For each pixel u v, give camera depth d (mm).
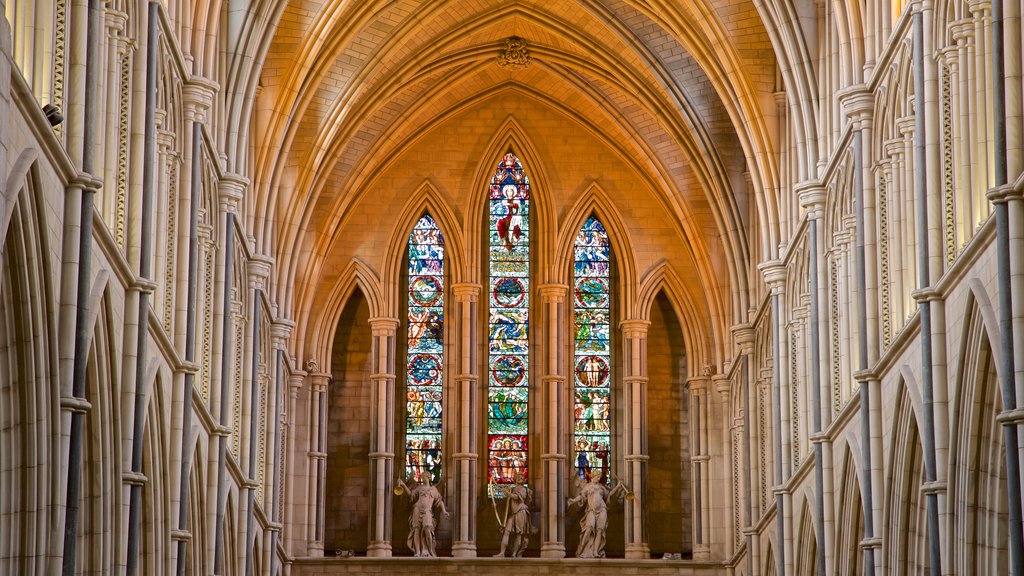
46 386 21641
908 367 29641
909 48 30047
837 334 37000
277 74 43125
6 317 20719
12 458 21000
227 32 38156
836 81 36875
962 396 26266
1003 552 25406
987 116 25875
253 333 42344
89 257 23141
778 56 38812
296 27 42875
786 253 41500
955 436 26562
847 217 35469
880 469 32188
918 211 28359
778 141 42781
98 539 25500
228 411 37312
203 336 36219
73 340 22859
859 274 33219
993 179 25672
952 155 27094
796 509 40812
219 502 36625
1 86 18578
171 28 30688
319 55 44188
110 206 26766
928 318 27656
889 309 32250
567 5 49938
